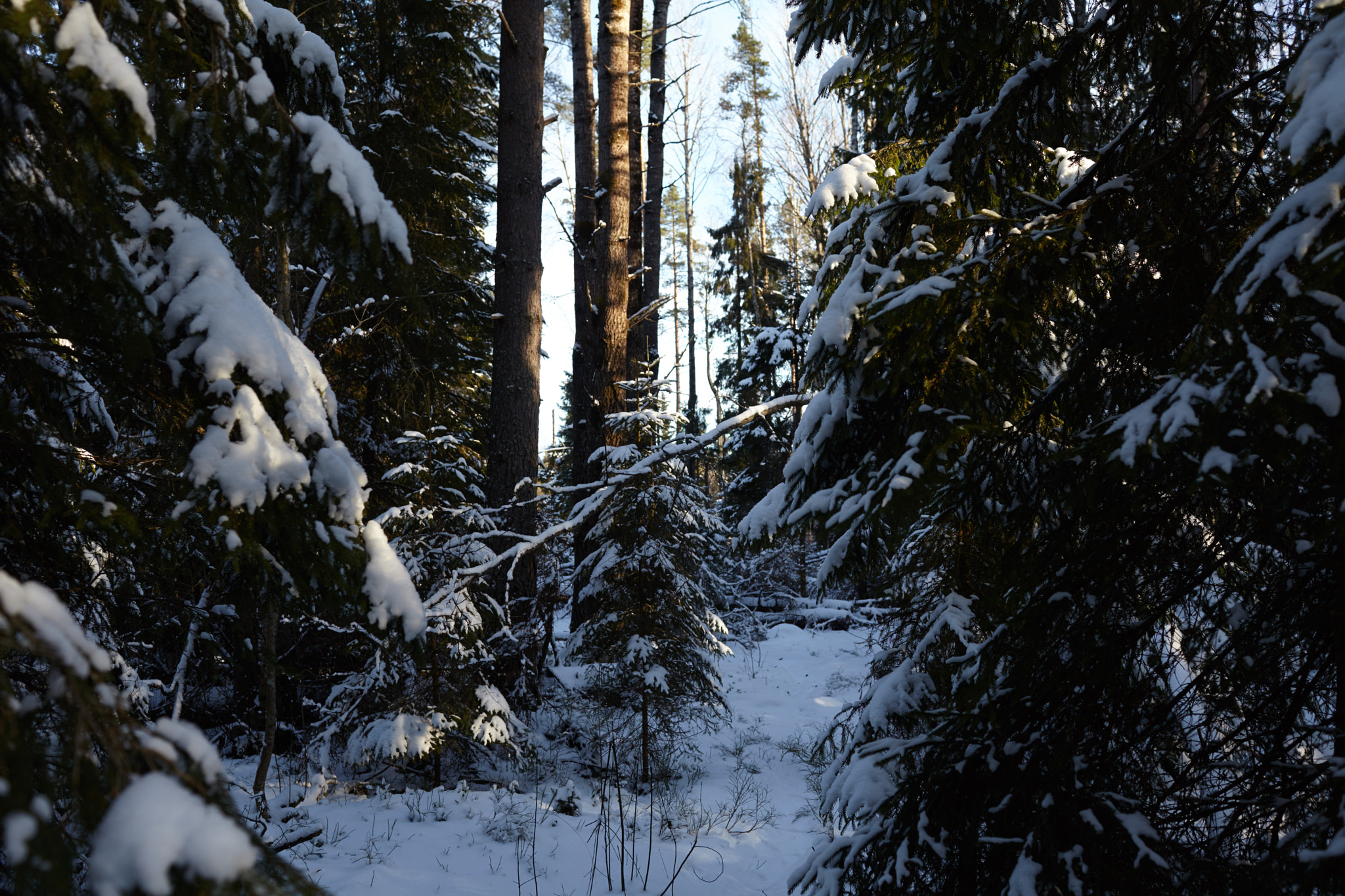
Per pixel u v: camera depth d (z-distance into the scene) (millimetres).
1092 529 2486
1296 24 2604
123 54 1807
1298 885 1630
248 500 1814
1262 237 1732
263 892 1026
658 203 13328
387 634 2172
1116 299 2621
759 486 16312
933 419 2754
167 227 1958
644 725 7316
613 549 7750
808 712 10336
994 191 3375
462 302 9977
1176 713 2426
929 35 3432
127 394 2049
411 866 4980
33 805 975
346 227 1929
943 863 2465
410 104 9367
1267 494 2053
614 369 9562
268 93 1887
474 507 7094
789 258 24031
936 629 3438
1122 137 2779
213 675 4188
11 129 1570
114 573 2410
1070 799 2236
